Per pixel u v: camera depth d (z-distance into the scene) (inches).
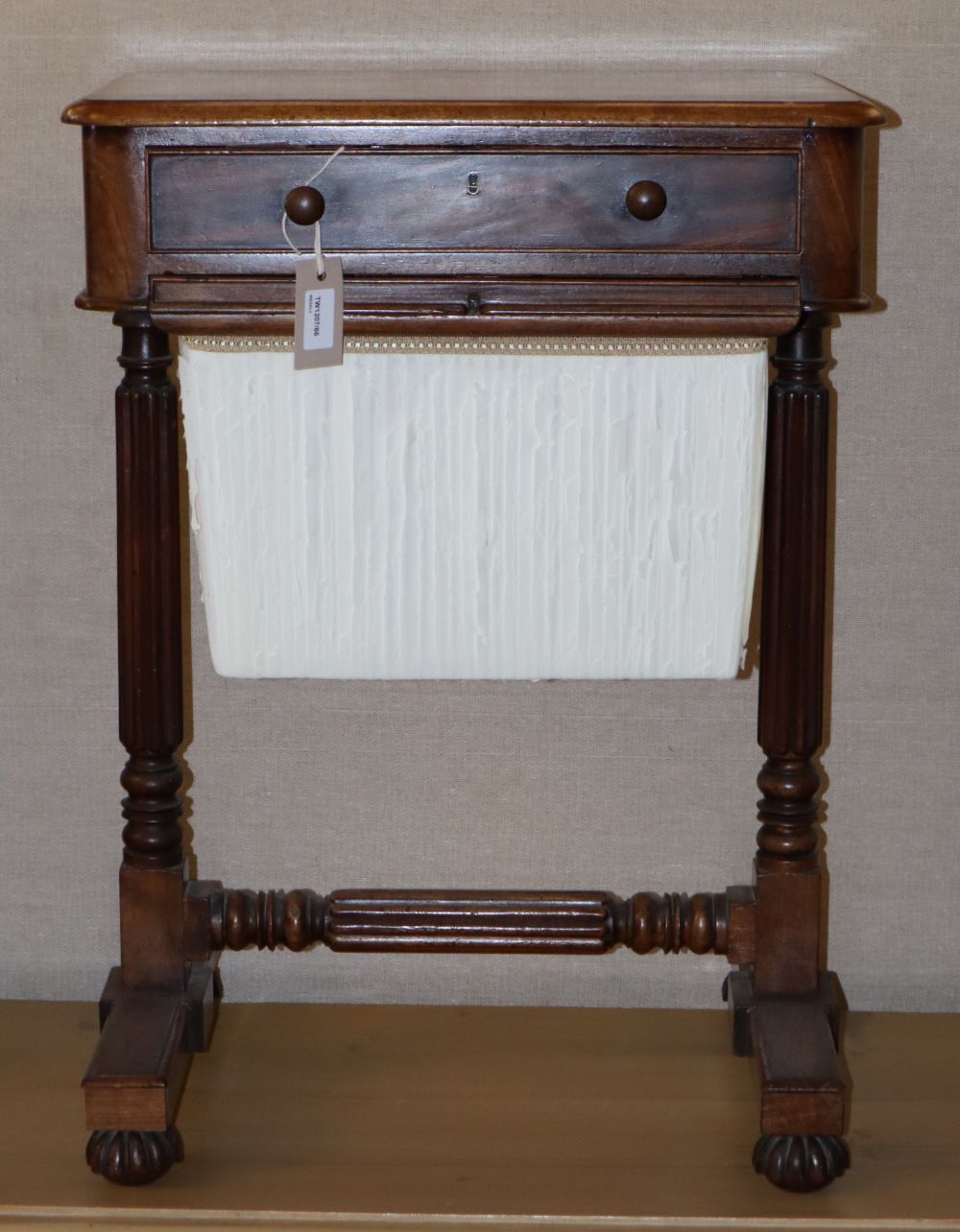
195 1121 50.5
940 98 52.4
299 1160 48.4
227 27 52.6
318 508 46.1
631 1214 45.8
